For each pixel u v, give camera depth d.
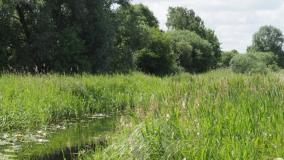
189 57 63.25
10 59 31.39
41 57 30.86
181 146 7.15
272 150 7.09
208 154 6.71
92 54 34.44
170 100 9.62
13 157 9.39
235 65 61.91
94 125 13.76
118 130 9.57
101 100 17.66
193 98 9.79
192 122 8.16
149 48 46.59
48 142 11.10
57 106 15.15
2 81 15.88
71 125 13.76
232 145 6.80
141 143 7.49
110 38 34.84
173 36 65.38
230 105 9.05
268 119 8.32
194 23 94.12
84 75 21.77
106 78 21.25
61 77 19.02
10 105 13.15
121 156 7.58
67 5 32.84
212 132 7.73
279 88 10.77
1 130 12.22
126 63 38.34
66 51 31.23
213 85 11.91
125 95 18.61
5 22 30.67
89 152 9.61
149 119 8.44
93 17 34.03
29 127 12.93
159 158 7.28
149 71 47.22
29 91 14.77
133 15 39.09
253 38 117.94
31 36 31.00
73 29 32.06
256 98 9.75
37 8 30.89
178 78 22.70
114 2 37.09
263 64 63.81
